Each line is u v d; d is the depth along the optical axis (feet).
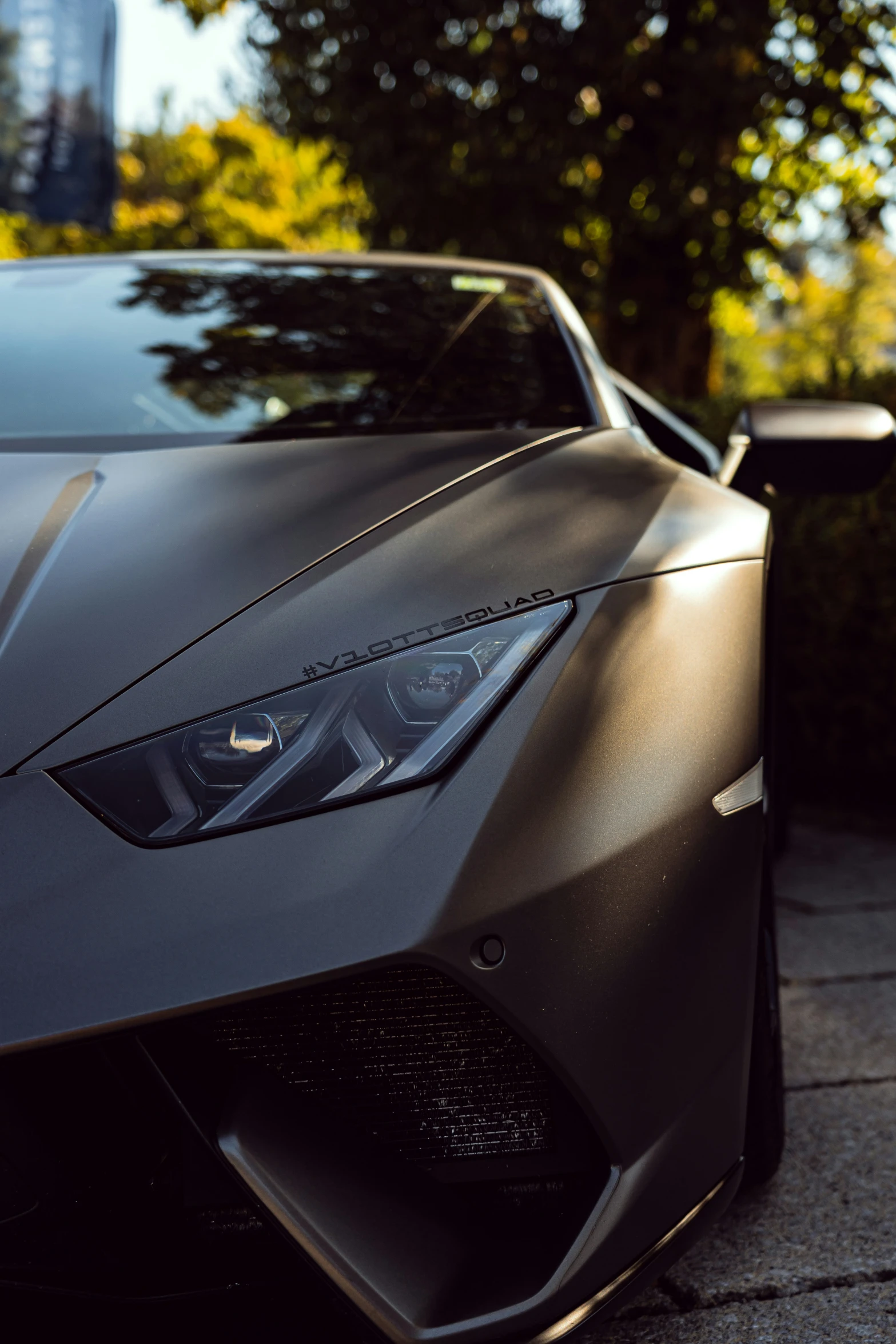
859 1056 5.90
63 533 3.95
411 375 5.66
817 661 10.46
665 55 20.29
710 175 20.61
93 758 3.15
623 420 5.42
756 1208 4.53
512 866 3.12
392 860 3.06
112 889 2.98
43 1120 2.99
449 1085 3.27
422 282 6.80
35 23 28.53
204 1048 3.15
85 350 5.92
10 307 6.49
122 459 4.60
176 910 2.97
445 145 20.97
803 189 23.62
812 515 10.35
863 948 7.44
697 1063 3.43
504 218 21.67
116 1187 3.11
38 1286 3.08
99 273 6.95
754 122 20.02
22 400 5.43
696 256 22.52
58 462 4.61
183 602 3.54
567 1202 3.33
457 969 3.02
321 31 21.24
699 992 3.43
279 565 3.67
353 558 3.70
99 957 2.91
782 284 24.54
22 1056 2.86
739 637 3.87
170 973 2.91
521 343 6.02
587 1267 3.18
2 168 28.89
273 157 70.13
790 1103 5.41
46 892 2.97
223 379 5.60
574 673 3.43
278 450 4.63
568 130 20.18
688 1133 3.40
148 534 3.89
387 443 4.72
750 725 3.75
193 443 4.90
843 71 20.56
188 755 3.17
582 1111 3.23
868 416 5.68
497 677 3.36
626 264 23.21
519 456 4.57
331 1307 3.09
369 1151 3.23
